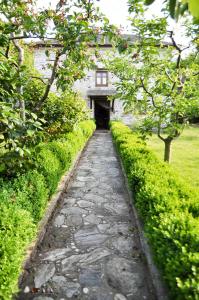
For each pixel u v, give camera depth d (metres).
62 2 4.01
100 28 3.98
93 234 3.78
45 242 3.53
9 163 3.33
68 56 4.41
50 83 4.71
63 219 4.26
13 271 2.14
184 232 2.17
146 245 3.23
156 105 5.25
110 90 20.75
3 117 2.95
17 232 2.45
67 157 6.26
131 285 2.68
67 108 8.73
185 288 1.69
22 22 3.96
